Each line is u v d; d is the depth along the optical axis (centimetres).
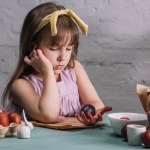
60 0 228
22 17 230
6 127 106
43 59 136
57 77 154
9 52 232
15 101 143
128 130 99
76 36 140
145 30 227
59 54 138
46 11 144
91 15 227
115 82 229
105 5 227
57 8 147
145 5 226
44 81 134
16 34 231
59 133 111
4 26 231
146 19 226
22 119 133
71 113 153
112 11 227
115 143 100
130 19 227
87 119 119
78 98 157
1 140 103
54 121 128
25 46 147
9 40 231
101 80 229
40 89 148
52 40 136
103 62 229
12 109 146
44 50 139
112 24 227
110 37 228
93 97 157
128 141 99
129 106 229
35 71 150
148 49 227
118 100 229
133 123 106
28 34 145
